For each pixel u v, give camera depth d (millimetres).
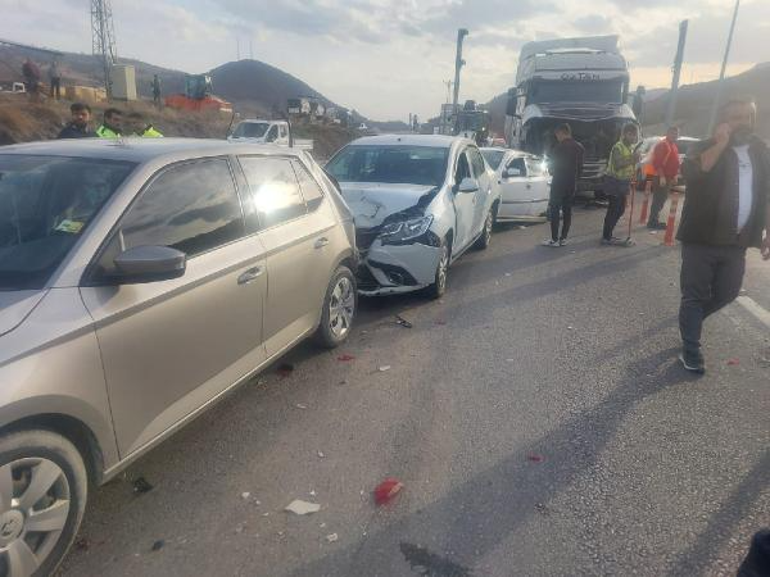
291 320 4402
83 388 2578
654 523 3059
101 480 2807
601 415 4188
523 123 16688
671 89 29219
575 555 2822
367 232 6156
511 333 5797
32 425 2420
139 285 2926
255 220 3977
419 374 4820
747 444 3830
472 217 8219
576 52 17000
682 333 4961
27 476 2428
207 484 3326
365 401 4344
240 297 3656
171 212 3289
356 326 5918
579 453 3697
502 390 4559
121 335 2787
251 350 3895
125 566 2709
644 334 5824
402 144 7770
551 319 6242
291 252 4254
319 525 2998
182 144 3750
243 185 3965
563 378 4793
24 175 3227
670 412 4242
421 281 6324
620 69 16562
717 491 3336
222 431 3895
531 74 17016
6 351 2307
